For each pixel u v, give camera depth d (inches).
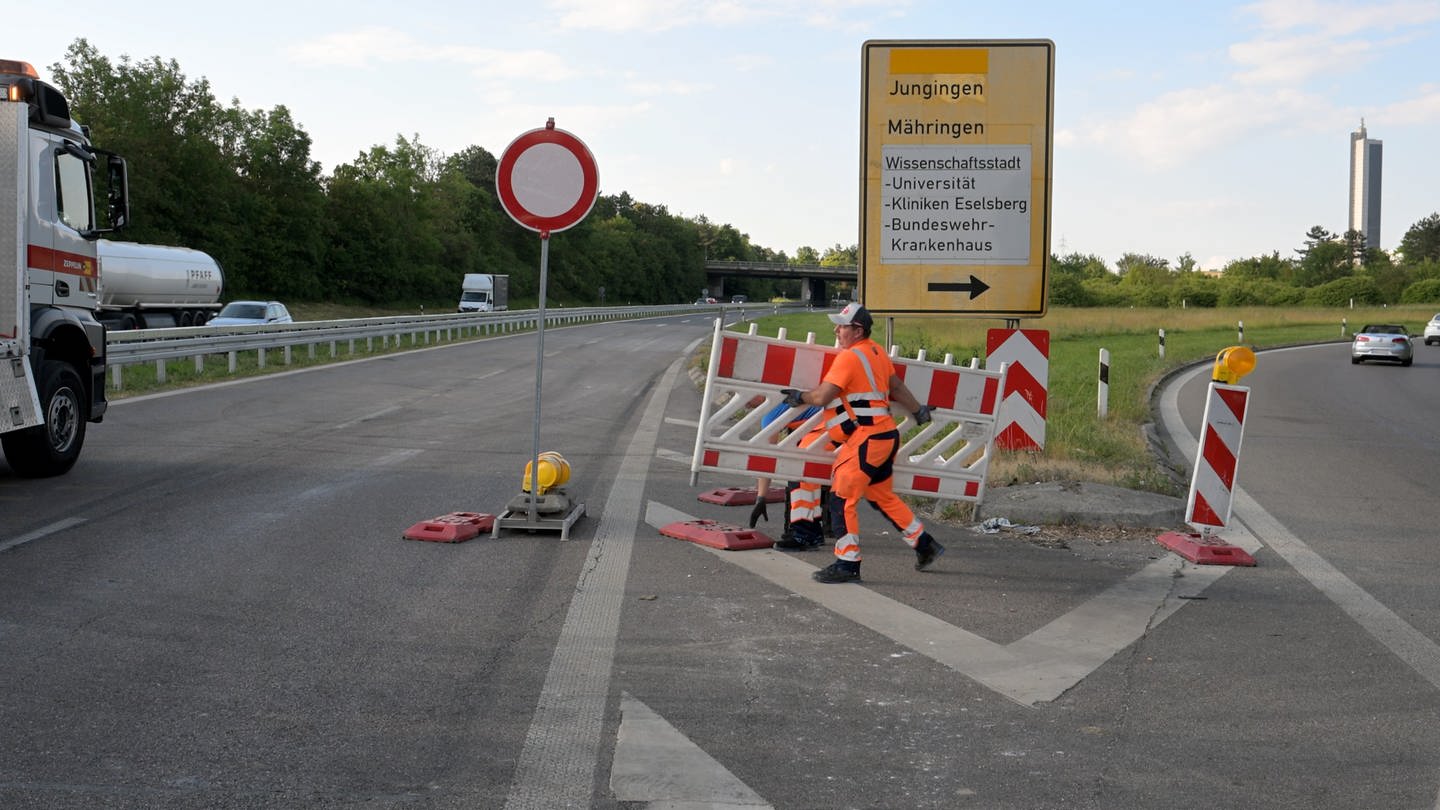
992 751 171.8
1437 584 285.9
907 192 478.6
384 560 285.9
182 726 174.4
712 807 150.0
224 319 1321.4
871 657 217.5
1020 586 276.7
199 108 2755.9
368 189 3452.3
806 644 224.8
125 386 738.2
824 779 159.9
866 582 277.7
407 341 1419.8
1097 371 1059.3
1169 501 372.2
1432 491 446.0
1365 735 180.7
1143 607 259.4
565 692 193.6
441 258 4136.3
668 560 294.5
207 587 255.6
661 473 446.3
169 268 1451.8
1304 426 706.8
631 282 5831.7
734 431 314.8
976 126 475.2
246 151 3043.8
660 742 172.2
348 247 3383.4
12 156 352.8
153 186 2509.8
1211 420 315.9
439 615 238.4
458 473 428.8
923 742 174.9
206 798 149.3
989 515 356.5
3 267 351.9
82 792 150.1
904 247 479.8
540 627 231.6
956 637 232.4
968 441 343.9
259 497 368.8
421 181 4116.6
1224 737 179.0
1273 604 264.2
